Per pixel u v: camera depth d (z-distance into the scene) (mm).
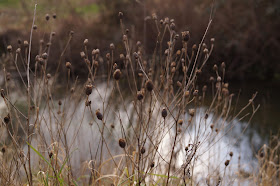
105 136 2736
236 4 7227
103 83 3479
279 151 3510
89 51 2674
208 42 2502
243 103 4793
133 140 2047
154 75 2551
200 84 2670
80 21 4645
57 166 1856
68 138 2498
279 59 7066
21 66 2594
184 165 1720
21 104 2426
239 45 6770
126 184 1737
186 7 4469
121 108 2930
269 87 6020
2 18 3791
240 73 6574
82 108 3240
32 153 2410
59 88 3398
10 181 1815
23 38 2902
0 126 1972
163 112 1364
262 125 4160
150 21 2857
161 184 2078
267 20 7422
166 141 2422
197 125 2686
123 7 5176
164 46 2498
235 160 3074
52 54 2898
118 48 2588
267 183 2533
